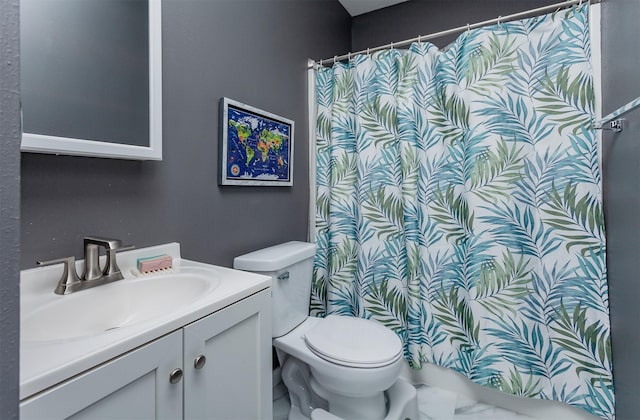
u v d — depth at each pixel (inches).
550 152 52.2
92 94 33.7
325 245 74.0
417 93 63.4
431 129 62.3
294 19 68.5
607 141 48.3
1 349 12.3
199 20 47.4
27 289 30.3
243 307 33.7
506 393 57.1
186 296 37.1
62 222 33.1
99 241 33.1
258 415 36.5
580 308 50.6
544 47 52.7
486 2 75.4
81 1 32.9
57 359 19.7
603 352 49.0
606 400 48.6
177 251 44.4
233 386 32.9
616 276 46.1
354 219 71.2
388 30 87.5
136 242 39.9
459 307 60.4
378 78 67.0
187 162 46.3
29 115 28.9
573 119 50.7
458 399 60.2
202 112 48.3
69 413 19.5
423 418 55.2
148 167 41.2
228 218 53.6
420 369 62.6
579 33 50.4
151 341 24.5
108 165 37.0
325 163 74.0
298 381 56.4
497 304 55.5
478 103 56.2
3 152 12.4
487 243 55.9
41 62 29.8
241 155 54.7
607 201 48.4
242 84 55.3
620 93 43.3
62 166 33.1
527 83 53.7
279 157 64.1
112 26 35.5
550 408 53.9
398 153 65.7
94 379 20.8
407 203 63.2
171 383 26.1
